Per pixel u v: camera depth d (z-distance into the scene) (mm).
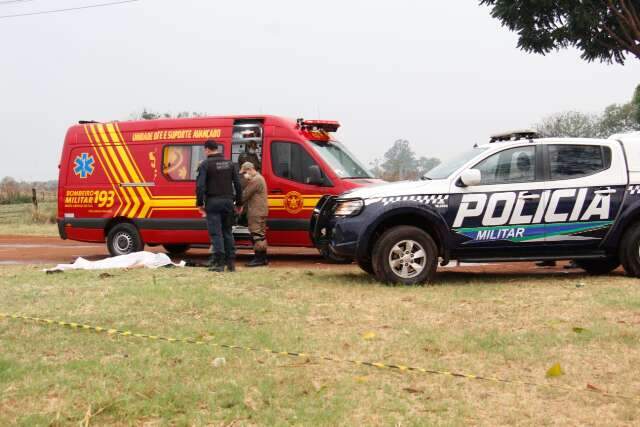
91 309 7113
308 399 4562
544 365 5273
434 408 4410
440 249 8914
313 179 11516
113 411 4320
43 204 32031
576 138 9094
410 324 6508
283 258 13258
